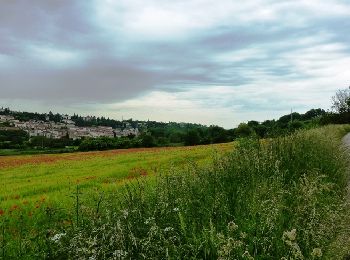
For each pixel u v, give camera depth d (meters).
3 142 132.50
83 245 5.19
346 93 79.94
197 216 6.72
